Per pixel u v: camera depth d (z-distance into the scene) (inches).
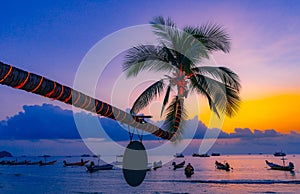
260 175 2630.4
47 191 1795.0
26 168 4714.6
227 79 496.7
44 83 126.1
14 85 116.6
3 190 1861.5
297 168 3506.4
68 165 4886.8
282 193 1518.2
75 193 1674.5
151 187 1910.7
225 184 1995.6
